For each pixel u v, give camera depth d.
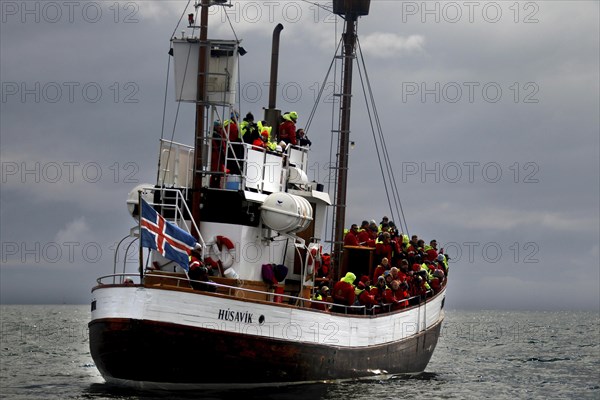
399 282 154.88
